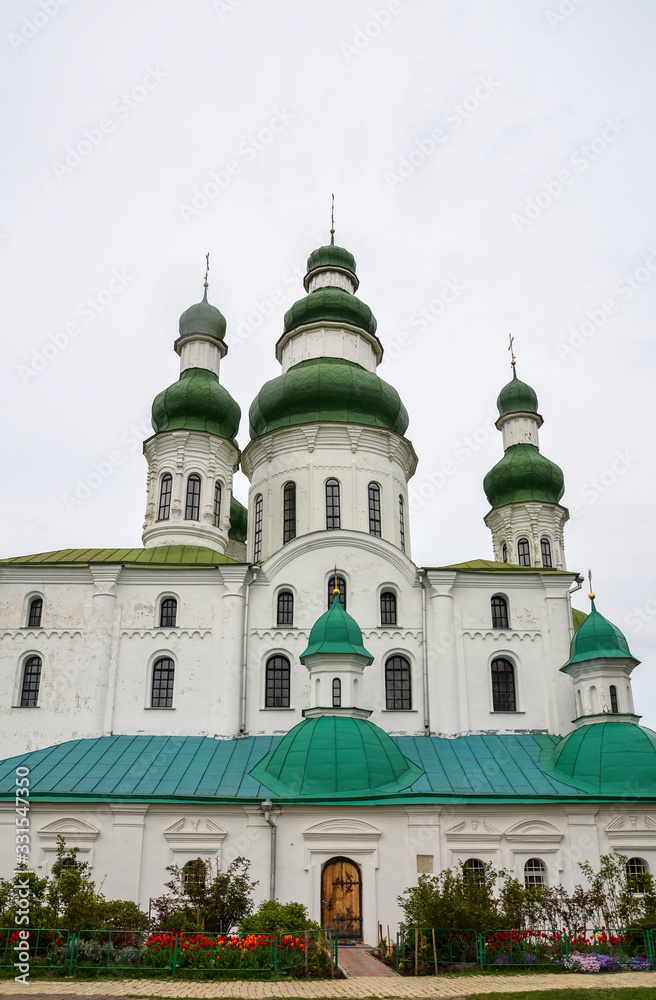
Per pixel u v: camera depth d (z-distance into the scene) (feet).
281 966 88.22
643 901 109.50
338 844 120.67
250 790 125.39
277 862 119.96
